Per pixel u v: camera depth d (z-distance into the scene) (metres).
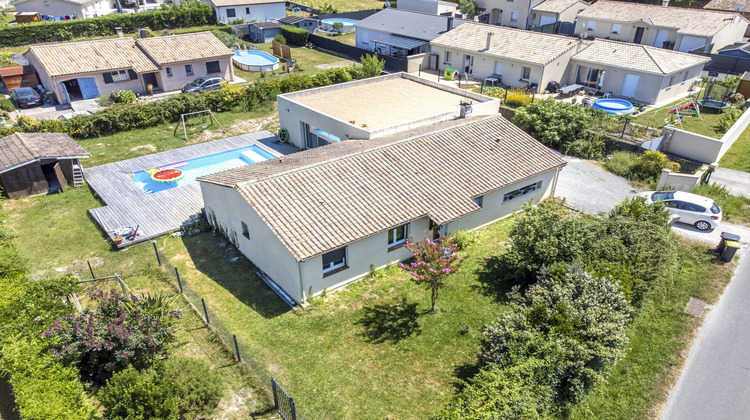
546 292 18.89
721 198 29.41
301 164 25.48
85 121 39.16
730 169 33.41
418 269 19.69
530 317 17.86
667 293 21.86
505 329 17.45
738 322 20.30
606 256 21.14
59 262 24.39
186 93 45.06
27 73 49.25
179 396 14.94
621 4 65.31
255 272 23.73
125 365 16.42
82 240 26.34
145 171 34.31
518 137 30.09
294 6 93.12
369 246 22.66
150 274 23.23
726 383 17.50
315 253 19.94
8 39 64.94
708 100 44.06
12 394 15.82
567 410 16.33
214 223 26.78
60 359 15.49
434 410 16.53
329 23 78.00
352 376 17.86
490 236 26.73
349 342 19.42
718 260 24.28
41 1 74.25
